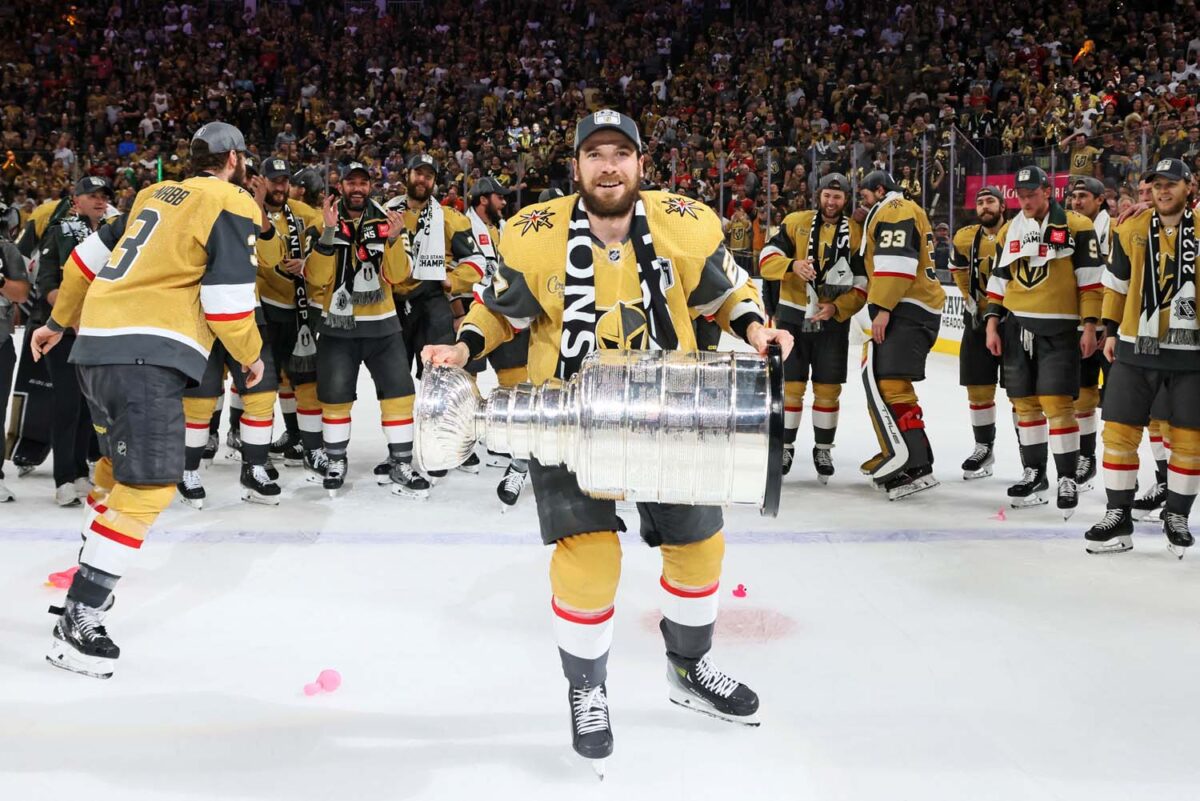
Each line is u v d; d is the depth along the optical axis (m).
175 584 4.22
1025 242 5.28
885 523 5.24
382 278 5.56
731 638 3.66
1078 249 5.18
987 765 2.78
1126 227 4.67
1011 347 5.58
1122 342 4.64
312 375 5.98
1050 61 18.05
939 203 12.27
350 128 21.06
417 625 3.78
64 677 3.32
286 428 6.96
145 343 3.40
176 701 3.15
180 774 2.72
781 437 2.43
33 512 5.36
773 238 6.25
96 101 21.48
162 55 23.66
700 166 16.81
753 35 22.25
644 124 20.33
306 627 3.76
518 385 2.67
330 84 22.72
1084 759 2.81
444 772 2.74
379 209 5.52
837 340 6.16
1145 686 3.27
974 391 6.31
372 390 10.19
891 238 5.58
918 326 5.70
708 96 20.73
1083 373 5.96
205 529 5.05
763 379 2.47
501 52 23.47
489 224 6.84
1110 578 4.35
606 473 2.50
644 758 2.82
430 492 5.84
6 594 4.09
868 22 21.77
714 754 2.84
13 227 11.79
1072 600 4.07
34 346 3.85
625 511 5.34
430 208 6.23
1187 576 4.38
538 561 4.56
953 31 19.83
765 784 2.68
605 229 2.71
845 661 3.46
